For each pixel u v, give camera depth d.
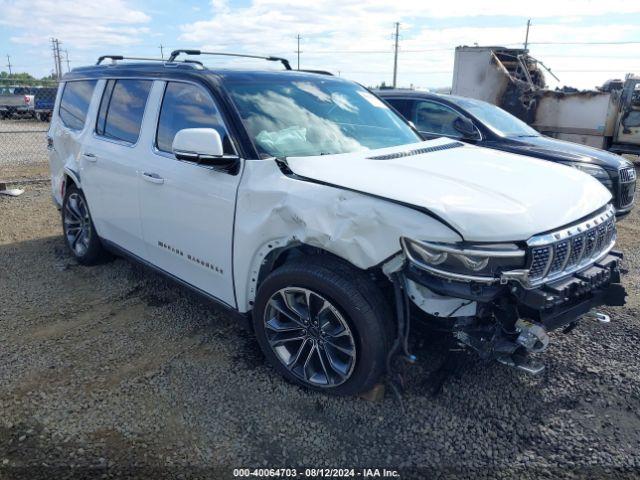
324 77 4.26
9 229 6.38
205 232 3.38
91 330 3.84
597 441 2.75
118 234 4.39
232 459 2.60
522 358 2.69
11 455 2.60
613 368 3.37
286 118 3.50
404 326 2.73
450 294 2.47
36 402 3.00
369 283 2.75
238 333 3.79
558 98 14.20
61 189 5.18
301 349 3.05
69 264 5.14
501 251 2.48
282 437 2.75
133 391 3.11
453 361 3.30
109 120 4.39
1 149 15.18
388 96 7.77
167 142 3.72
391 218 2.54
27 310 4.15
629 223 7.32
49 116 28.22
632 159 15.63
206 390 3.12
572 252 2.75
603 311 4.18
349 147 3.51
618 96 13.41
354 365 2.80
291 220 2.84
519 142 6.75
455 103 7.21
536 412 2.96
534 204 2.71
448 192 2.67
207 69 3.77
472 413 2.94
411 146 3.62
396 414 2.92
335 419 2.88
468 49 15.13
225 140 3.28
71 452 2.62
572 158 6.34
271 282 3.00
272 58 4.59
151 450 2.64
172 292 4.49
